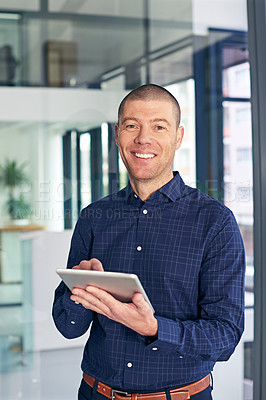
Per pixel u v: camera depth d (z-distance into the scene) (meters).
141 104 1.59
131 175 1.67
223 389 2.62
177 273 1.58
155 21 2.58
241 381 2.64
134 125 1.61
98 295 1.32
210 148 2.60
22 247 2.54
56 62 2.52
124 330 1.57
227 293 1.50
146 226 1.65
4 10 2.46
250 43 2.54
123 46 2.57
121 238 1.68
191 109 2.59
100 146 2.58
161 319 1.41
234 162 2.62
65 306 1.59
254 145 2.56
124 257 1.65
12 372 2.63
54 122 2.52
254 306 2.55
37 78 2.50
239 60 2.62
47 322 2.65
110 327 1.58
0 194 2.48
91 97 2.56
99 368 1.63
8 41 2.46
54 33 2.51
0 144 2.46
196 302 1.58
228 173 2.60
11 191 2.49
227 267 1.53
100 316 1.60
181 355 1.44
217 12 2.60
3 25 2.46
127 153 1.63
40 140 2.52
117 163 2.60
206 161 2.59
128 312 1.32
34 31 2.49
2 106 2.46
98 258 1.69
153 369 1.54
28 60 2.49
